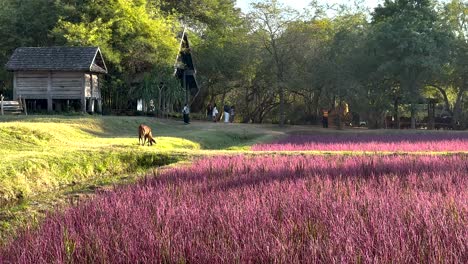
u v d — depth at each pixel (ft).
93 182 46.68
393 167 40.55
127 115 124.77
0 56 128.98
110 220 22.08
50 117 90.53
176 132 94.17
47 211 30.07
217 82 153.99
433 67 121.39
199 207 24.18
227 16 171.22
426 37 122.31
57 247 17.88
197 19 171.63
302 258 16.06
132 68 125.80
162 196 28.04
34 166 45.73
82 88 106.73
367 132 117.39
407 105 136.77
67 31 118.52
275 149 69.56
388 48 126.72
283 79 132.87
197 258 16.46
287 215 21.72
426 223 19.40
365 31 137.49
